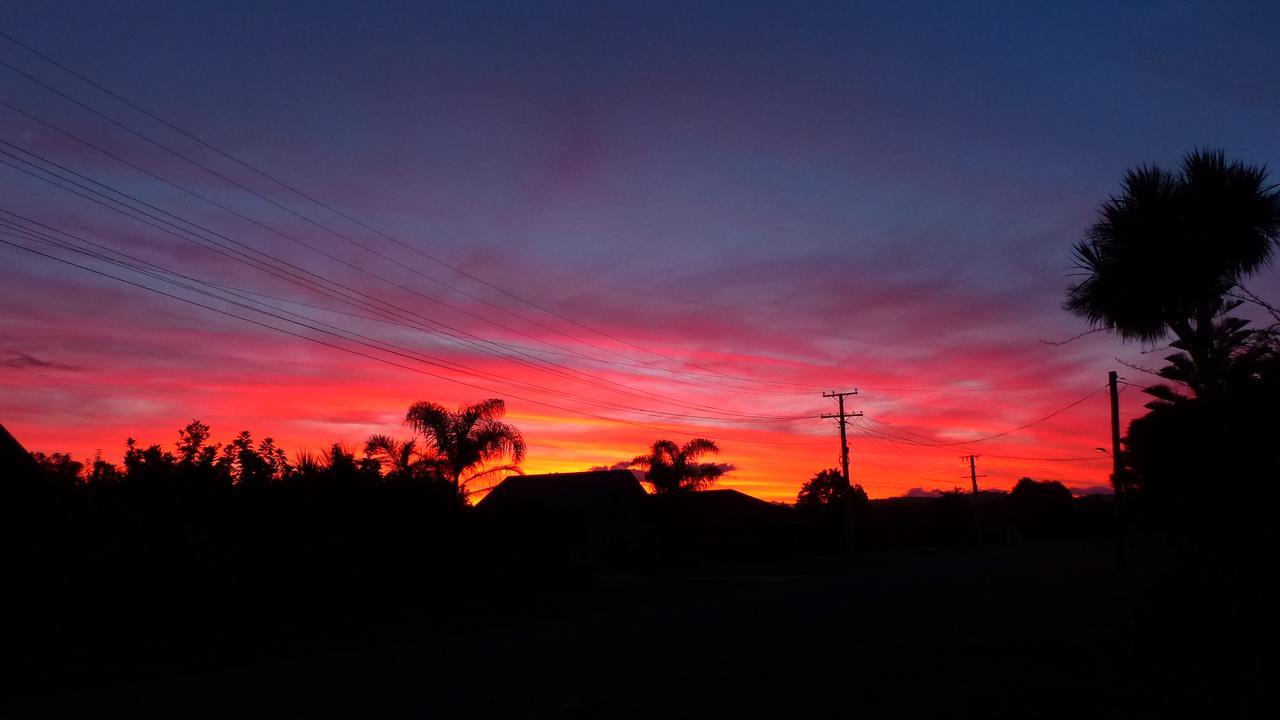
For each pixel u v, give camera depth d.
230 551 21.03
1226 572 9.20
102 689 12.30
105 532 18.77
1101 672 12.06
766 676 12.57
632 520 58.06
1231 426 9.52
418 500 27.09
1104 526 108.12
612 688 12.06
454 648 16.77
